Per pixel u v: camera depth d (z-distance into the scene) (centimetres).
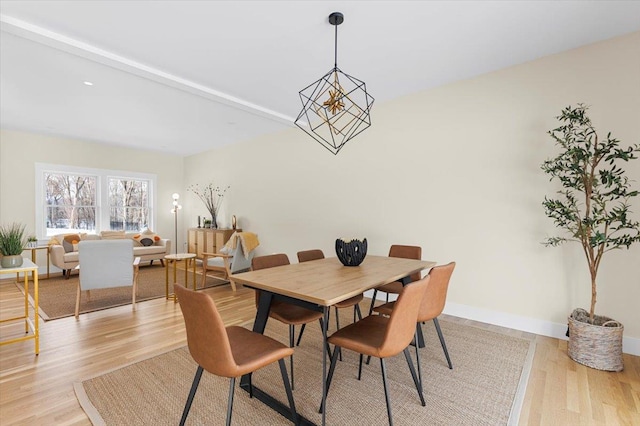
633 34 246
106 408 177
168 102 381
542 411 178
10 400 184
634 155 246
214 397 189
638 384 204
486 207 316
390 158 385
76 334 283
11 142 520
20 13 212
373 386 202
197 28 234
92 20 222
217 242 596
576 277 270
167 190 723
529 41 257
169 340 271
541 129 286
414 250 307
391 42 256
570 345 241
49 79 315
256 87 346
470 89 325
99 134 543
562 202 274
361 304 384
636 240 219
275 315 214
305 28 235
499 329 299
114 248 338
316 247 470
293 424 165
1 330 290
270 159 539
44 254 553
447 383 205
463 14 220
